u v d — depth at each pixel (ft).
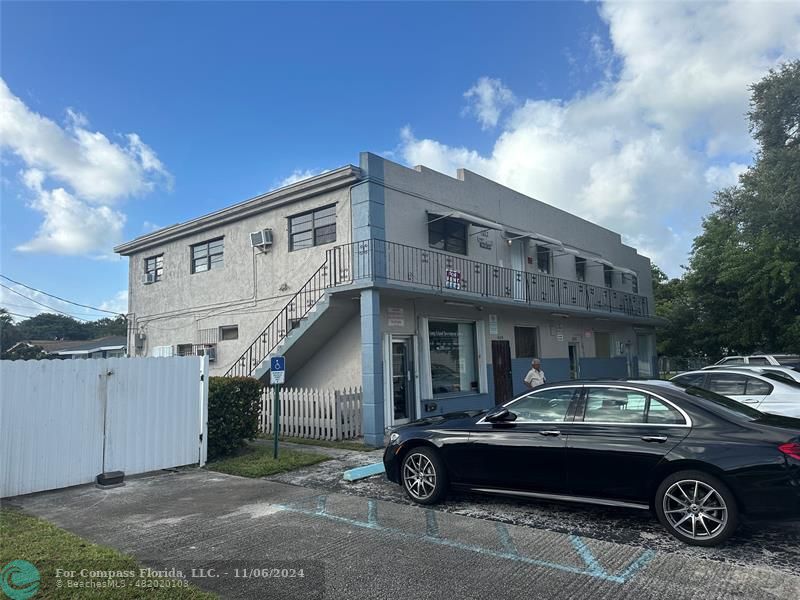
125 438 26.68
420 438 21.50
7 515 20.01
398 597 13.04
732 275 62.54
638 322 75.72
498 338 51.90
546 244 57.21
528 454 19.02
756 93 65.67
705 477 15.96
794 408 28.99
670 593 13.03
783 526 17.66
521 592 13.20
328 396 36.96
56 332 193.77
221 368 50.78
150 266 61.26
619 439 17.57
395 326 41.19
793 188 57.57
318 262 42.98
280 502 21.76
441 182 46.83
